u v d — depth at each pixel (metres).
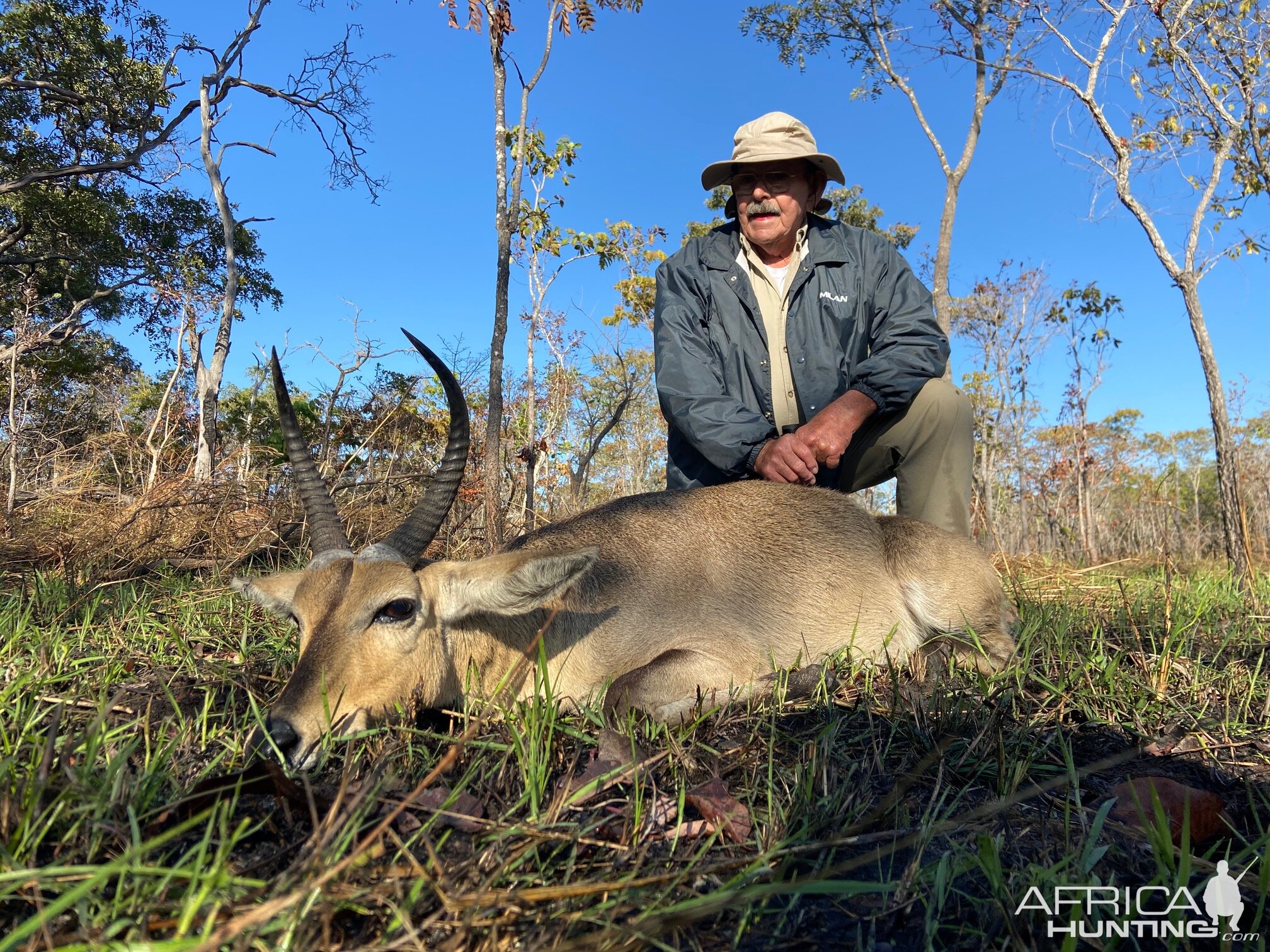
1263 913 1.91
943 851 2.14
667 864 1.98
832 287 4.80
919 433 4.72
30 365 15.23
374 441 9.50
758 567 3.91
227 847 1.68
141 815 2.00
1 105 19.19
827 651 3.91
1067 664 3.65
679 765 2.54
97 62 19.20
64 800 1.96
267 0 17.59
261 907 1.43
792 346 4.83
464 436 3.33
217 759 2.37
